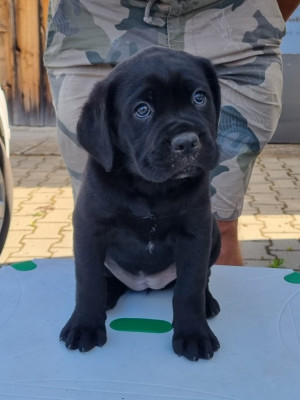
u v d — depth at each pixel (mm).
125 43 542
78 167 570
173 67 376
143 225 385
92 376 351
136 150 374
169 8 534
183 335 374
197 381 345
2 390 339
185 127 357
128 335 397
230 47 548
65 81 559
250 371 354
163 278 446
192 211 378
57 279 489
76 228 385
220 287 473
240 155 560
